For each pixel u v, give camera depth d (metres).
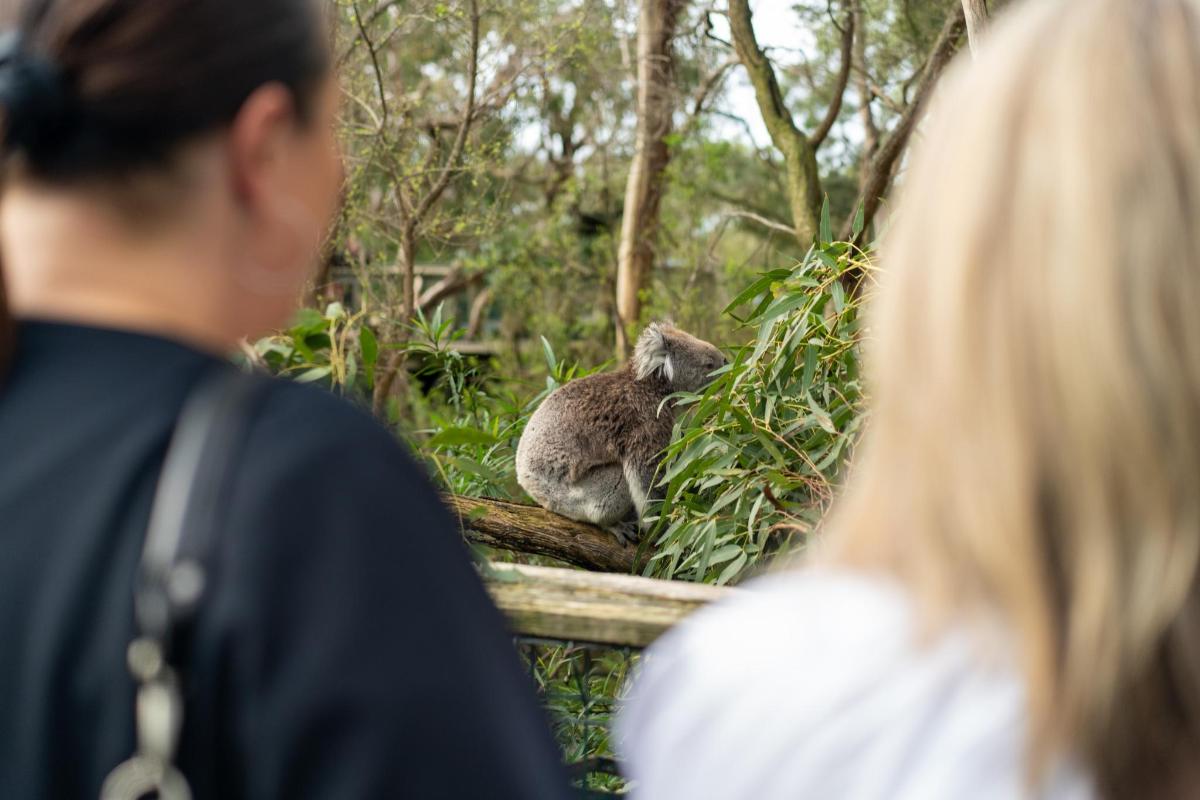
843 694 0.72
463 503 3.85
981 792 0.68
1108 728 0.70
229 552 0.74
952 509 0.72
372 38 10.61
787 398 3.56
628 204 12.20
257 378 0.82
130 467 0.76
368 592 0.75
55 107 0.78
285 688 0.72
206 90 0.81
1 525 0.75
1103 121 0.69
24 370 0.80
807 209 9.11
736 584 3.53
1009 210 0.71
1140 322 0.67
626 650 1.68
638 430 5.43
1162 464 0.66
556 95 13.80
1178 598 0.67
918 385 0.75
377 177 11.24
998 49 0.77
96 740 0.73
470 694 0.76
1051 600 0.69
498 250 13.16
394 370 7.03
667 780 0.77
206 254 0.84
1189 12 0.73
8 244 0.83
